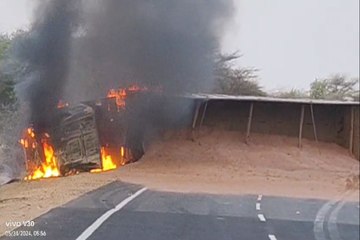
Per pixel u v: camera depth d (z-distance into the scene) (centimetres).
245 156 2527
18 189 1608
